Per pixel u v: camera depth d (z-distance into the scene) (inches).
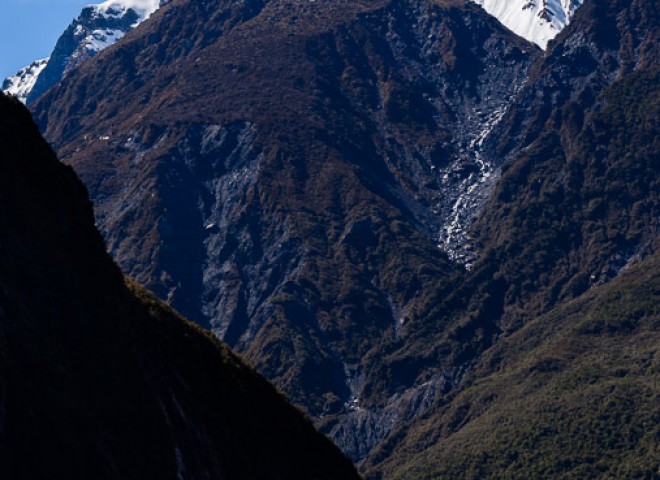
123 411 4126.5
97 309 4256.9
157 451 4207.7
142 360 4522.6
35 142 4367.6
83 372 4010.8
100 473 3764.8
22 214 4077.3
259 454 5172.2
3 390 3553.2
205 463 4618.6
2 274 3814.0
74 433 3735.2
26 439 3553.2
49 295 4010.8
